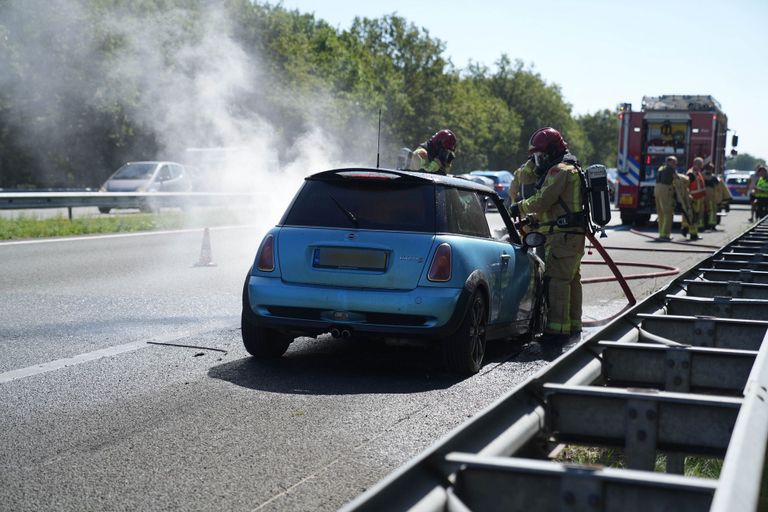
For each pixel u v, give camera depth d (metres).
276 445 4.61
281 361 6.92
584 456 4.50
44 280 12.12
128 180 30.52
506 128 127.50
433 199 6.58
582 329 8.91
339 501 3.79
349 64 77.94
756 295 6.39
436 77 97.25
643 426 2.88
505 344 8.11
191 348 7.39
